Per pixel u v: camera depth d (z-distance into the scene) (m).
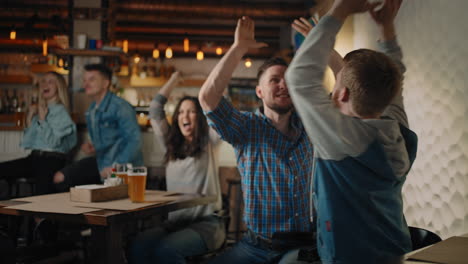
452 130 1.68
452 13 1.66
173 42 7.20
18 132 4.11
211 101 1.56
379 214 1.03
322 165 1.05
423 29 1.93
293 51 6.32
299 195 1.57
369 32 2.92
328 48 1.03
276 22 6.46
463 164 1.60
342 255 1.00
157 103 2.59
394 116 1.25
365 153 1.01
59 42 4.62
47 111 3.84
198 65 7.81
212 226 2.01
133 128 3.62
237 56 1.50
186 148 2.29
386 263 0.74
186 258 1.79
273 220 1.57
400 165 1.05
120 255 1.51
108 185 1.93
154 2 5.96
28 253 1.89
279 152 1.60
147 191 2.24
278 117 1.66
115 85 4.89
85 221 1.47
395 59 1.30
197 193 2.24
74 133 3.89
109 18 4.89
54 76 3.88
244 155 1.66
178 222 2.17
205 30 7.15
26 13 5.95
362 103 1.06
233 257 1.58
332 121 0.99
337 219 1.01
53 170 3.70
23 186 4.02
